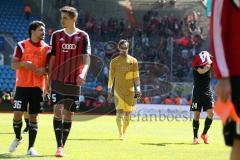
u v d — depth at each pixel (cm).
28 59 2002
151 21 8394
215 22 878
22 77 2014
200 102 2777
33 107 2014
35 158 1911
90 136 3075
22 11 8312
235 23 884
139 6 8794
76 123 4356
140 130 3772
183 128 4112
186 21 8450
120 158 2022
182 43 7912
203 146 2633
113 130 3628
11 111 6134
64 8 2030
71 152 2177
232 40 885
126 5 8750
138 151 2302
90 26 8050
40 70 1986
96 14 8531
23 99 2020
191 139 3064
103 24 8188
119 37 8012
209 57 2748
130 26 8381
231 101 859
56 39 2027
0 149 2214
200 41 8125
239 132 857
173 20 8438
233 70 880
